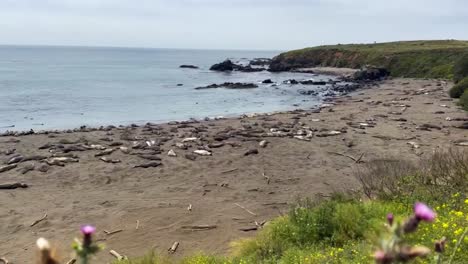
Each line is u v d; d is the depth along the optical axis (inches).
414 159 766.5
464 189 394.6
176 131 1013.2
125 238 485.4
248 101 1770.4
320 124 1114.7
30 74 3068.4
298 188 649.6
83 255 74.6
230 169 737.6
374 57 2999.5
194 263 361.4
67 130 1048.2
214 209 570.9
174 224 522.6
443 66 2445.9
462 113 1245.7
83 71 3614.7
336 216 388.5
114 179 682.2
